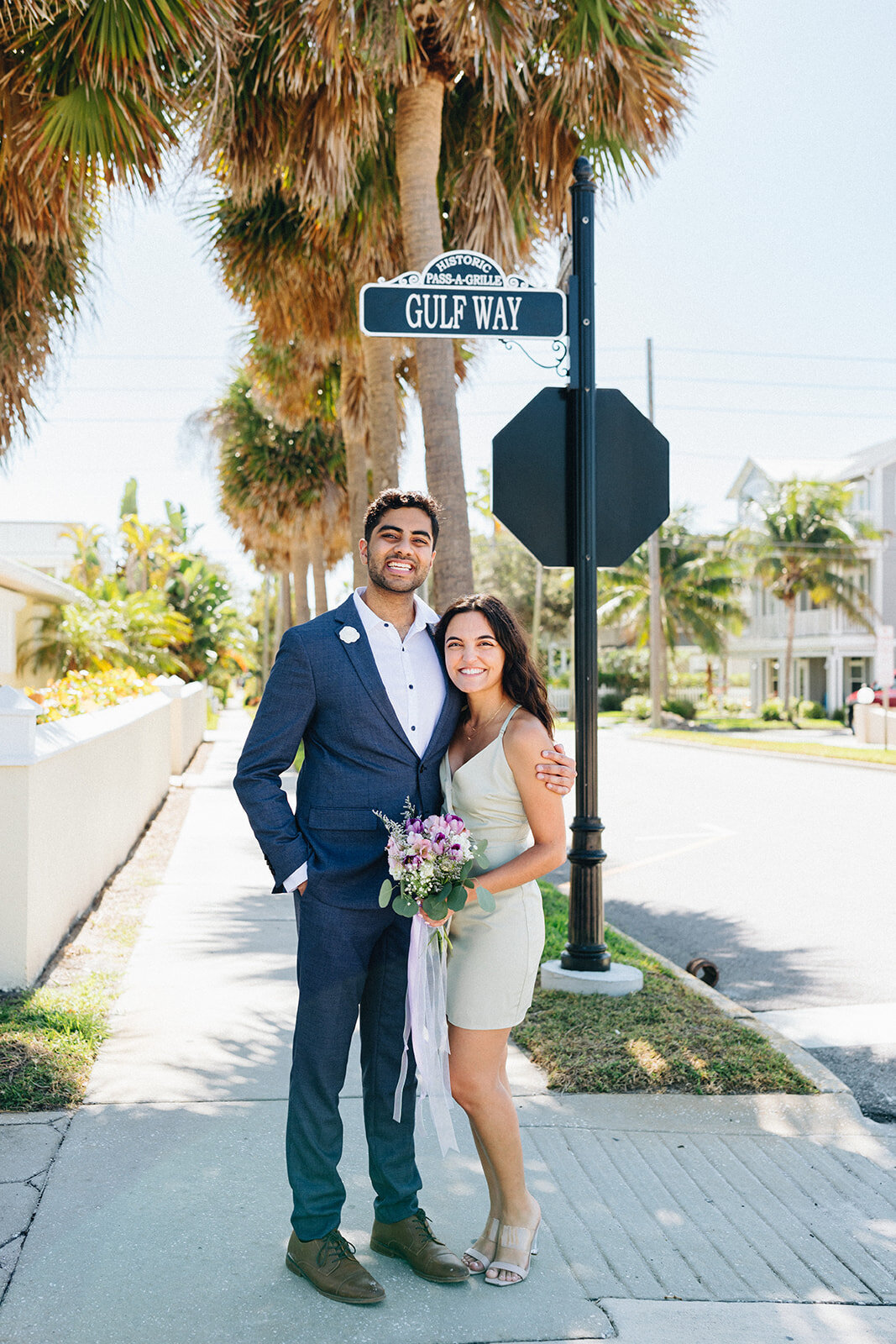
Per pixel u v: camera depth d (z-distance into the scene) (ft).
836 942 21.56
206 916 21.66
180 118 20.58
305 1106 8.66
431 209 25.32
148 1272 8.54
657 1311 8.29
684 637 193.16
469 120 27.32
